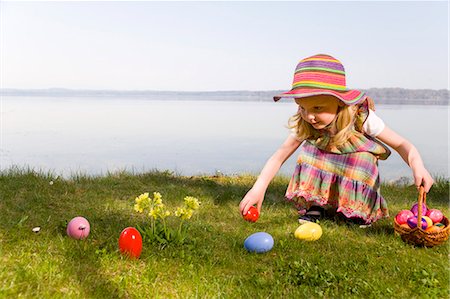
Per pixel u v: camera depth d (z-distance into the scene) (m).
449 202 2.12
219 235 1.47
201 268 1.18
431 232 1.38
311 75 1.44
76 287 1.04
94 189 2.03
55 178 2.17
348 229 1.58
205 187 2.22
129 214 1.65
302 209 1.70
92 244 1.29
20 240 1.27
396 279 1.17
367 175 1.59
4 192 1.79
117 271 1.14
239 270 1.21
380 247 1.39
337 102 1.46
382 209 1.63
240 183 2.43
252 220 1.59
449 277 1.18
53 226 1.43
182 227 1.50
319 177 1.64
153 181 2.31
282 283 1.13
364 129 1.58
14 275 1.05
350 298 1.06
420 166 1.46
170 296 1.04
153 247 1.29
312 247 1.39
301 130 1.55
